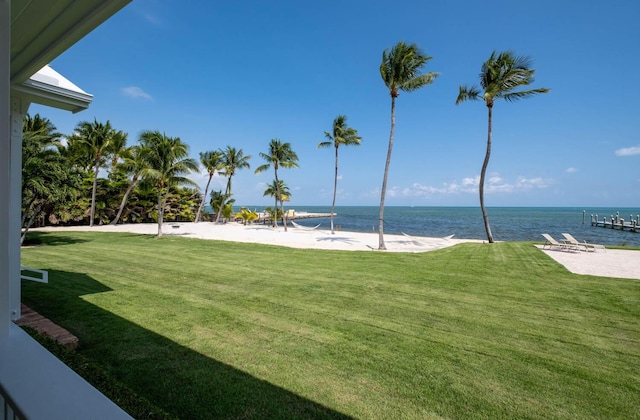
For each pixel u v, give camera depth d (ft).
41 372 3.99
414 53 43.96
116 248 39.24
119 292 18.42
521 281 23.36
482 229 109.50
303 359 10.82
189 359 10.50
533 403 8.61
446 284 22.38
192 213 120.98
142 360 10.29
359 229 108.27
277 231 83.10
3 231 4.81
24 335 5.06
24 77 9.17
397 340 12.62
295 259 33.60
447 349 11.85
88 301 16.31
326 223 147.54
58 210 68.69
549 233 92.12
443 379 9.73
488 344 12.35
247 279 23.34
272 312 15.80
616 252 39.68
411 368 10.37
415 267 29.01
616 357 11.38
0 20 4.44
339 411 8.08
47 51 7.38
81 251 35.78
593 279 24.14
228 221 119.75
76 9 5.91
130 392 7.50
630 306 17.43
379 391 9.02
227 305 16.74
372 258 34.73
